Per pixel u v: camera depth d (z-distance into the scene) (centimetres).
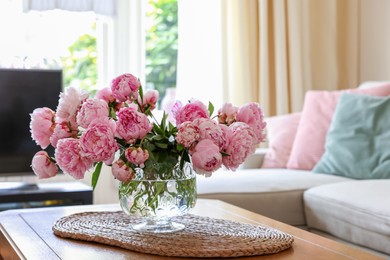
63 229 187
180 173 172
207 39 442
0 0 394
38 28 405
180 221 202
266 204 289
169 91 493
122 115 162
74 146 161
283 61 446
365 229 248
